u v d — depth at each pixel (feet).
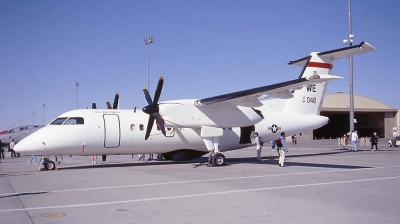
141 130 62.49
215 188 38.19
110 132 60.54
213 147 61.00
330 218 25.16
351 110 98.63
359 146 125.49
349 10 95.40
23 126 145.28
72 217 26.23
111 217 26.13
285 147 58.54
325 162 64.69
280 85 49.57
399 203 29.99
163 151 65.98
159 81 57.26
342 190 36.19
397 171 51.01
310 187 38.14
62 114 61.05
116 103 69.62
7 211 28.35
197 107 58.70
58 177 49.44
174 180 44.52
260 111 67.77
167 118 57.31
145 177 47.67
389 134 226.38
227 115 60.03
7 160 100.53
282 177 45.98
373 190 36.09
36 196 34.83
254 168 56.70
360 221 24.27
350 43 94.68
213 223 24.23
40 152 57.72
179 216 26.25
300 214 26.40
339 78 47.21
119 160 86.53
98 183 42.93
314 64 66.64
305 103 72.43
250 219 25.16
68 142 58.34
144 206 29.73
